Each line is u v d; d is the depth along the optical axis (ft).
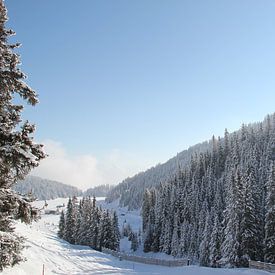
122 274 102.53
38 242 157.48
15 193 30.45
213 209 299.79
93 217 308.40
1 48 30.09
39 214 30.96
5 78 29.84
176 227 330.75
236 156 388.98
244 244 154.40
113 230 301.02
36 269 80.02
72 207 327.47
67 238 320.70
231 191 166.61
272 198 157.48
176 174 470.39
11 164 27.89
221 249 169.58
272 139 385.91
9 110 31.32
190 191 373.40
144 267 148.97
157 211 386.32
